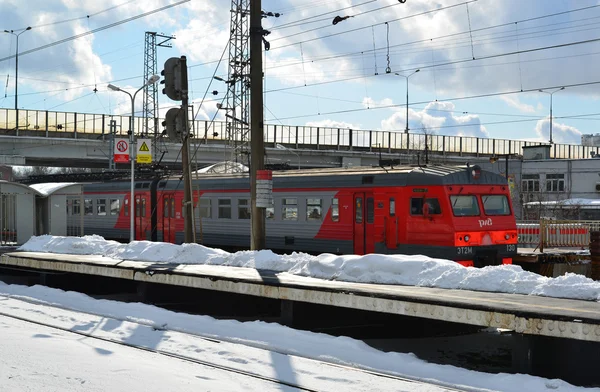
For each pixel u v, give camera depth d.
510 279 11.84
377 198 21.59
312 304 13.52
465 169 20.55
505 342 13.95
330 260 14.29
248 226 25.86
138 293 17.05
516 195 60.81
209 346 11.38
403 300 11.09
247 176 26.11
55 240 22.64
